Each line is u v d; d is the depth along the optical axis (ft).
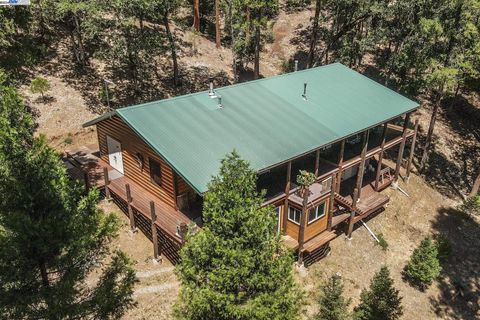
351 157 82.84
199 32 148.05
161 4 100.12
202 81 121.08
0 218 31.94
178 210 64.18
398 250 82.53
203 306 34.47
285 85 84.64
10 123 32.81
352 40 132.57
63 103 95.04
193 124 65.92
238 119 69.72
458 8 89.56
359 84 92.32
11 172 31.76
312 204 67.46
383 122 80.84
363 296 64.44
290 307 36.86
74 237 34.09
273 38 161.68
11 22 78.28
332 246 78.02
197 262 35.81
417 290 75.97
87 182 71.87
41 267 33.68
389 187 97.14
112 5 87.81
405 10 104.37
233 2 120.26
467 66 91.40
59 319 34.17
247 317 34.81
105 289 38.11
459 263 84.02
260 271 35.73
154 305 57.67
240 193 35.45
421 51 99.14
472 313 74.28
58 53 108.17
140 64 104.58
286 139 67.41
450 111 132.05
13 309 33.01
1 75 56.29
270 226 37.22
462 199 104.27
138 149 68.33
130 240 67.67
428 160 113.50
